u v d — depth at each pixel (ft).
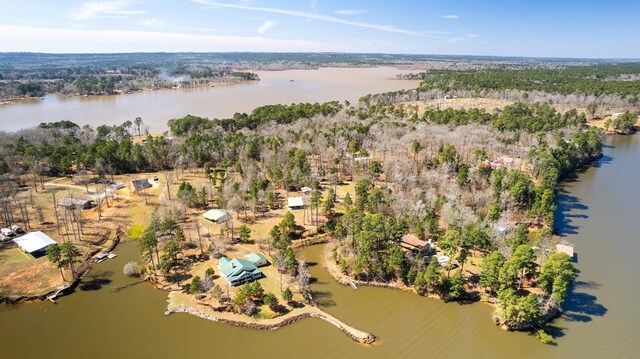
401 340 256.32
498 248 324.39
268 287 296.51
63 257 319.27
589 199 472.44
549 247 320.09
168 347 247.91
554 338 257.75
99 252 348.38
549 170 470.39
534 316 258.98
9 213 382.42
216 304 279.49
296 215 411.34
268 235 369.71
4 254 331.98
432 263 294.25
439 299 294.05
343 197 451.94
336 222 376.89
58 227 371.97
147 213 415.23
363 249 312.50
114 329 262.47
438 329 266.36
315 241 371.15
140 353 243.40
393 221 335.88
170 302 285.43
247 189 439.63
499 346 252.42
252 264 310.24
